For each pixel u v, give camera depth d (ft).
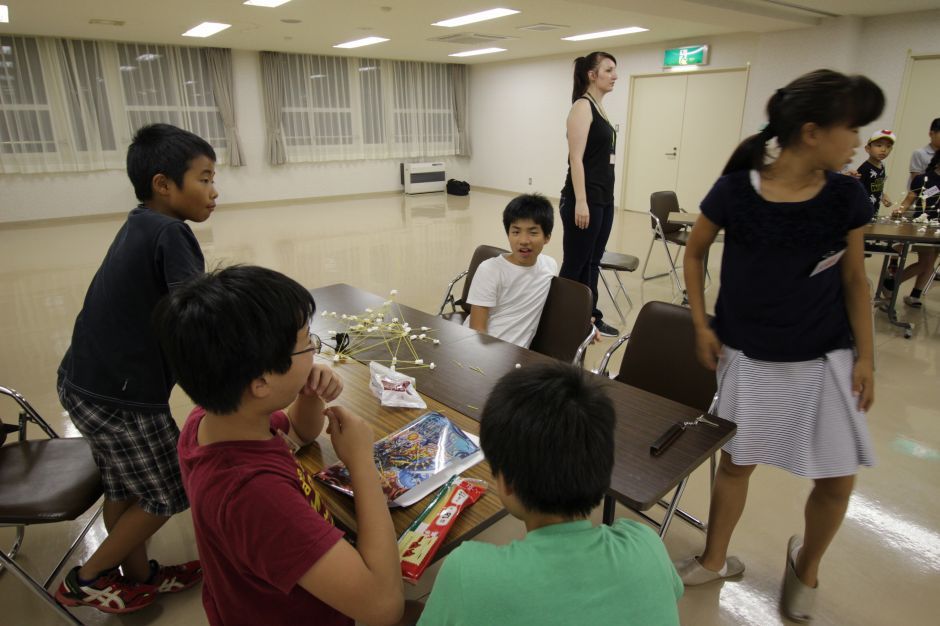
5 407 9.31
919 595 5.67
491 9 18.49
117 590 5.06
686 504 7.07
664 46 26.02
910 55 19.22
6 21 19.76
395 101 34.06
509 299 7.75
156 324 2.59
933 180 14.17
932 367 10.85
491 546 2.44
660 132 27.30
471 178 38.60
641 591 2.34
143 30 22.26
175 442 4.95
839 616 5.42
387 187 35.37
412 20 20.48
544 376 2.61
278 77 29.73
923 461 7.90
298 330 2.64
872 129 20.56
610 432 2.50
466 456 4.09
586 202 10.60
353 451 3.13
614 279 16.89
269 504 2.50
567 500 2.42
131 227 4.54
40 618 5.41
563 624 2.23
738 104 23.88
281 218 27.04
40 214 25.22
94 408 4.55
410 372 5.70
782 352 4.46
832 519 4.91
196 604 5.53
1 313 13.88
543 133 32.71
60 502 4.72
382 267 18.04
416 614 3.82
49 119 24.56
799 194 4.09
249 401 2.61
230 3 17.43
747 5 17.70
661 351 6.36
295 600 2.89
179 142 4.61
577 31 23.15
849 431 4.53
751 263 4.31
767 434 4.68
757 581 5.85
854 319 4.49
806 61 20.99
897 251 13.64
